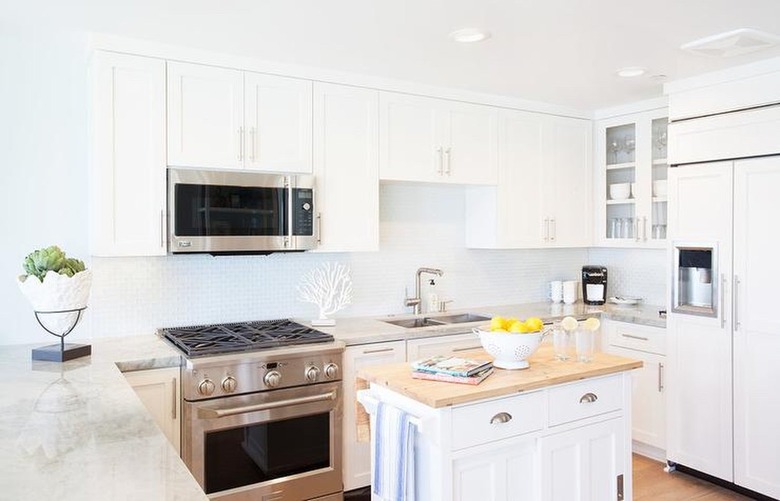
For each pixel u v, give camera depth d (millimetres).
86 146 2988
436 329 3355
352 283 3787
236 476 2684
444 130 3705
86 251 2998
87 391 1951
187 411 2582
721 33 2670
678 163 3484
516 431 2082
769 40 2732
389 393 2188
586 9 2391
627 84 3594
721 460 3291
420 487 2057
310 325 3416
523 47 2871
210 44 2832
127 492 1149
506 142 3984
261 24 2562
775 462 3041
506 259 4484
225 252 3027
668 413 3572
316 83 3250
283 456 2811
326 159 3285
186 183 2854
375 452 2162
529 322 2309
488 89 3736
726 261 3238
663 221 3988
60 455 1356
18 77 2830
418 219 4059
